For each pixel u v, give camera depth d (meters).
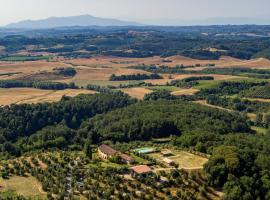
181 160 185.75
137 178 163.75
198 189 159.25
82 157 194.38
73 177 168.38
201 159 186.75
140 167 170.75
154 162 181.88
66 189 160.38
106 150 198.25
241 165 168.12
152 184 158.88
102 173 168.38
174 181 162.12
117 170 170.88
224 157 170.62
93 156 198.12
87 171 170.75
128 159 182.88
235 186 157.12
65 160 190.38
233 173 164.75
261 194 160.12
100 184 161.00
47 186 161.88
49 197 153.12
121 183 160.88
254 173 167.62
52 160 191.88
